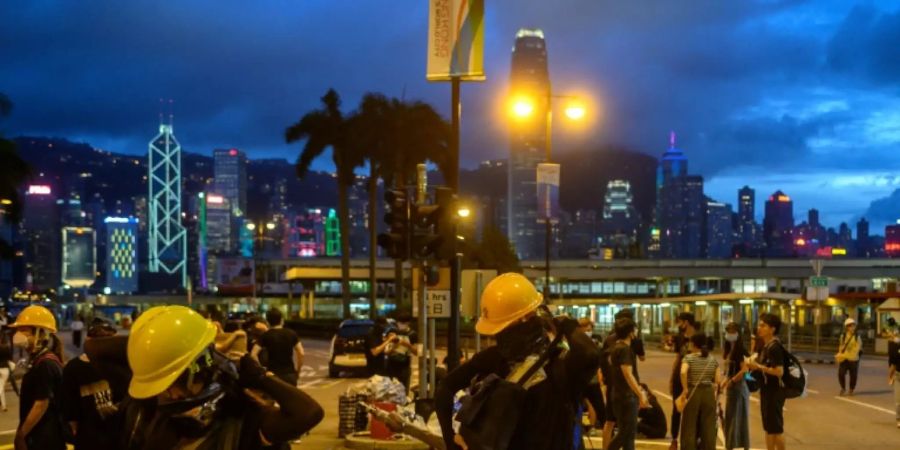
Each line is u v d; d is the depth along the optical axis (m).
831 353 46.00
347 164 62.19
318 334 69.62
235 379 3.86
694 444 12.15
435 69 17.61
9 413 20.12
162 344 3.70
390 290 105.00
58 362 7.99
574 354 5.31
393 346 17.72
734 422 12.81
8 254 47.22
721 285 110.00
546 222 35.31
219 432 3.83
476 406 5.21
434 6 17.55
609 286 108.25
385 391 14.85
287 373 13.45
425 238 16.23
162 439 3.82
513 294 5.42
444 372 18.70
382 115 61.25
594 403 9.00
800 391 12.26
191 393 3.80
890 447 14.98
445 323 54.06
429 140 61.03
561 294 94.88
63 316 142.38
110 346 4.85
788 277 105.62
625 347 11.56
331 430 16.58
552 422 5.30
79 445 6.50
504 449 5.20
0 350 20.59
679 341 13.19
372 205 62.66
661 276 105.38
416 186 17.34
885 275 103.88
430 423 13.82
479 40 17.45
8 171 41.00
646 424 15.69
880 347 44.25
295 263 114.31
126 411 4.18
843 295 51.09
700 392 12.15
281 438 3.80
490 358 5.52
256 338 14.00
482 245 72.56
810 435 16.42
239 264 123.50
